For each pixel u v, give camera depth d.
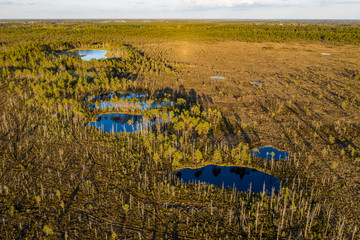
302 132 66.88
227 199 43.72
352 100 86.94
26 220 37.75
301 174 50.25
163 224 38.41
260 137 64.94
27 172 48.12
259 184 48.47
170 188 46.06
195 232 37.00
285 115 77.50
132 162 53.19
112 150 57.62
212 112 77.25
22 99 84.00
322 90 100.50
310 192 45.06
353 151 55.09
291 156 56.47
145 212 40.59
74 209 40.31
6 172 48.09
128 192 44.78
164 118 72.56
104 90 100.19
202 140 63.50
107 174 49.31
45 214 39.03
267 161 55.19
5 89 93.06
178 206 42.03
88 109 79.75
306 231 36.72
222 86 107.00
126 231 36.91
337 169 51.19
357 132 65.88
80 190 44.50
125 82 103.38
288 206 41.62
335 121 72.50
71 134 63.09
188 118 68.75
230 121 73.69
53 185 45.38
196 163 54.69
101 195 43.66
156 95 96.00
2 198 41.53
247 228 37.41
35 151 55.53
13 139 59.88
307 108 82.00
